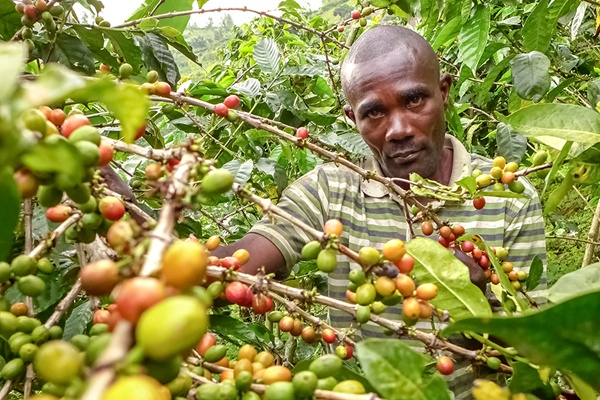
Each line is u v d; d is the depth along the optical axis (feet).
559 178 10.56
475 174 5.16
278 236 6.19
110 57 6.52
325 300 3.67
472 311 3.72
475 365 3.85
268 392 2.69
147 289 1.74
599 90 7.85
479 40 8.03
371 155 7.55
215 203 8.28
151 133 6.68
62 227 3.19
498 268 3.95
